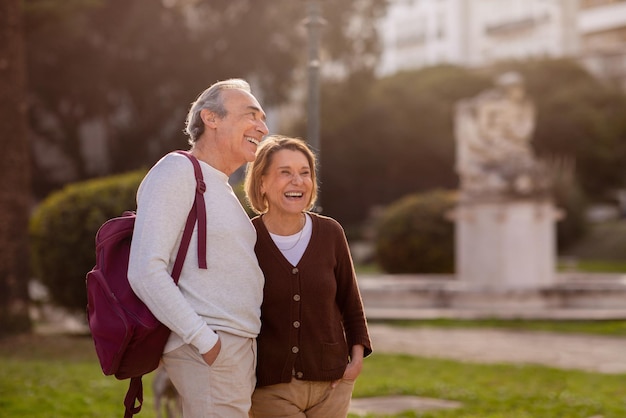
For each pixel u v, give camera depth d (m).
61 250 13.94
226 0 32.34
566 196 38.81
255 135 3.96
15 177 13.61
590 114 52.28
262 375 4.02
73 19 27.33
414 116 53.47
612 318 17.05
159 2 32.41
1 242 13.47
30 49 29.19
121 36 32.03
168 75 32.78
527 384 10.10
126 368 3.70
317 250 4.12
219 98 3.93
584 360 12.64
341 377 4.13
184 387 3.77
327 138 51.78
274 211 4.16
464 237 20.11
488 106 19.78
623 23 67.56
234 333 3.74
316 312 4.05
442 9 79.62
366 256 41.03
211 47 32.84
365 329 4.30
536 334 15.73
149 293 3.60
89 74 31.56
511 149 19.83
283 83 33.44
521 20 73.56
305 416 4.16
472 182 19.98
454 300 18.98
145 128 34.28
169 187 3.73
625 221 43.12
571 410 8.16
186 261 3.75
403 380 10.29
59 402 8.30
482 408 8.31
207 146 3.94
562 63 56.09
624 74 59.94
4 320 13.52
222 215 3.80
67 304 14.44
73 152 34.91
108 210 13.88
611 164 52.38
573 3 70.88
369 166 52.22
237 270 3.80
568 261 36.00
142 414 7.76
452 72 57.38
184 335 3.59
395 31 84.56
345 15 33.56
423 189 53.44
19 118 13.70
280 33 32.66
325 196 52.09
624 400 8.83
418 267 25.05
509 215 19.41
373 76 35.38
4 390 8.87
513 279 19.45
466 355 13.11
